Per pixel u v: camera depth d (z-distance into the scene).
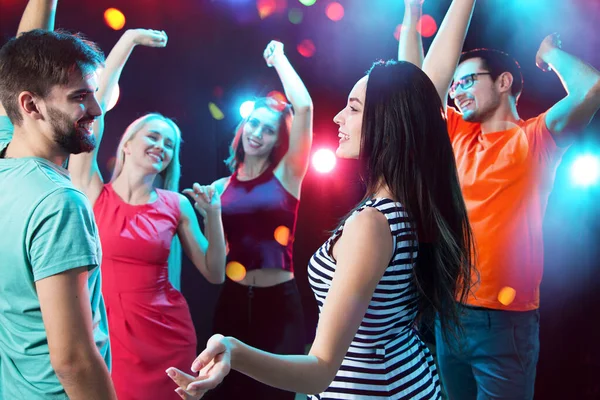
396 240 1.12
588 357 2.45
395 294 1.16
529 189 2.04
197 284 2.88
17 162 1.09
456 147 2.18
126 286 2.17
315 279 1.25
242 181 2.54
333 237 1.19
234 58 2.90
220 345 0.91
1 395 1.10
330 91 2.94
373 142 1.22
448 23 1.89
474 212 2.08
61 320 0.99
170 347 2.22
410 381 1.22
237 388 2.47
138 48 2.84
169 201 2.33
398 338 1.25
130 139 2.25
